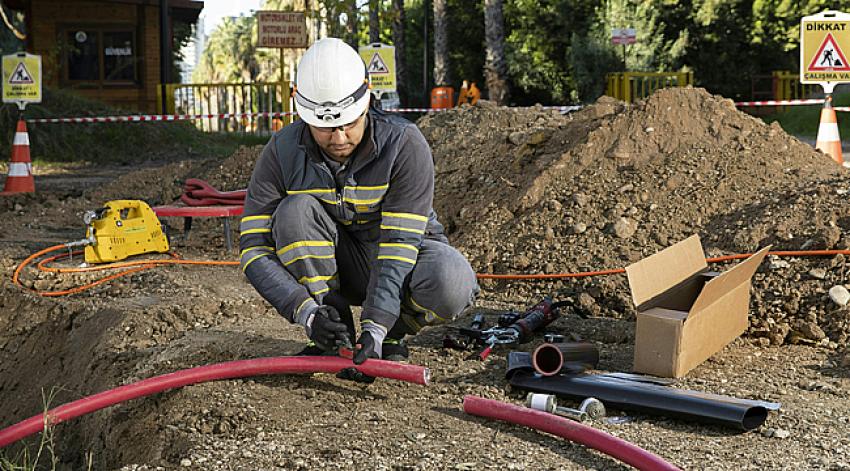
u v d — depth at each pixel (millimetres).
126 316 5500
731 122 7164
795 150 6945
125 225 7176
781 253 5465
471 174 7895
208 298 5949
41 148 17516
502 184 7363
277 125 20094
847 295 4957
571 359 4266
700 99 7375
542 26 30953
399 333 4352
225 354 4762
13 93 11867
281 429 3748
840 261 5234
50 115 18312
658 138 7129
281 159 3955
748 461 3359
